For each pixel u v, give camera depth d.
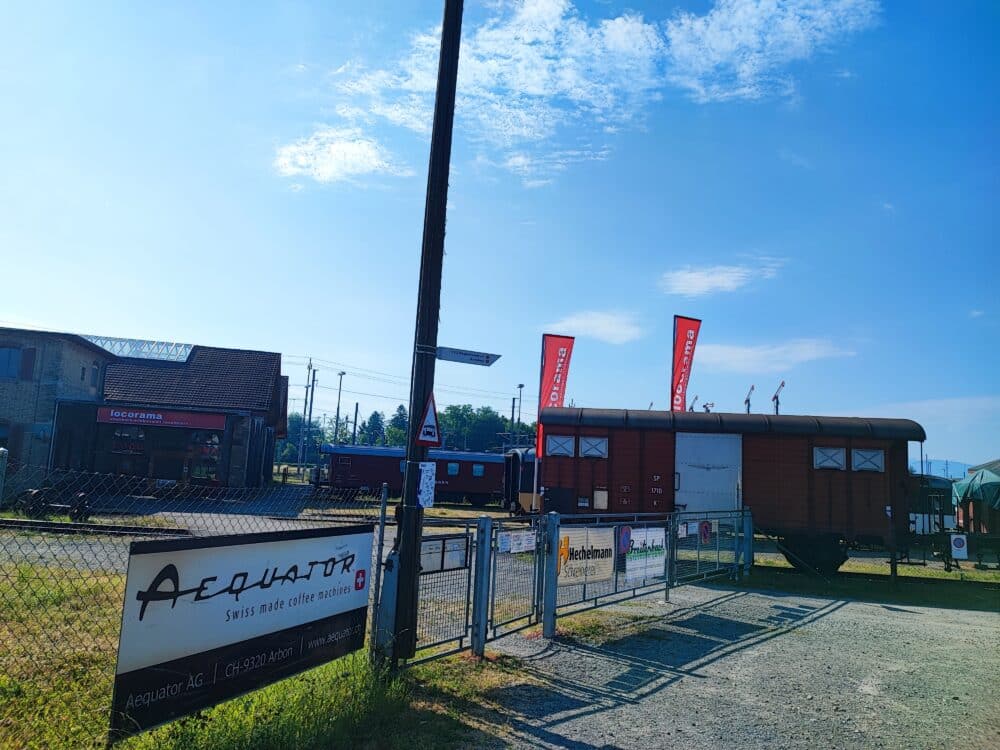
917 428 16.58
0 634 6.93
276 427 49.69
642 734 5.37
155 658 4.12
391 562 6.34
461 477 39.66
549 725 5.44
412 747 4.79
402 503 6.54
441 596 7.03
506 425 116.25
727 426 17.12
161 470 33.06
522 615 8.09
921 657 8.34
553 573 8.41
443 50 6.95
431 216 6.80
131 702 3.96
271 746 4.46
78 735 4.50
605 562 9.64
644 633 9.01
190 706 4.37
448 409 118.31
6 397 29.20
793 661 7.90
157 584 4.14
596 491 17.50
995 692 6.90
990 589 15.36
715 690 6.64
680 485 17.17
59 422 30.38
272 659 5.07
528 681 6.56
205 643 4.48
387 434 112.50
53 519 18.25
